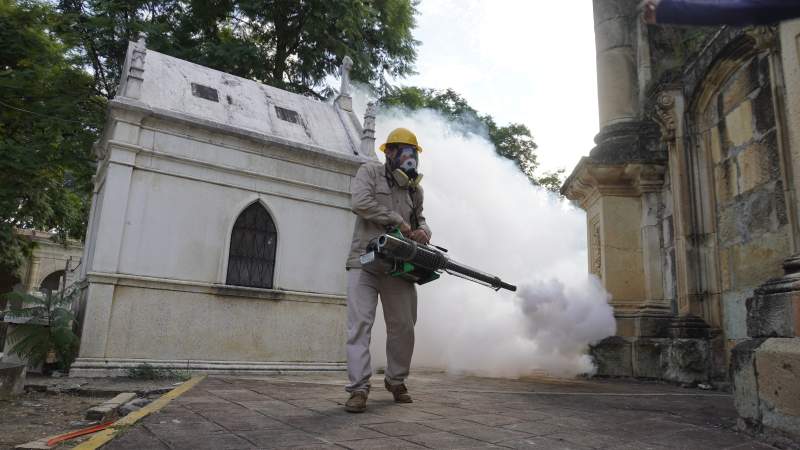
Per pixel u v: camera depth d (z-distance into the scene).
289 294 8.30
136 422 2.98
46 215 17.17
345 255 8.98
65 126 11.88
